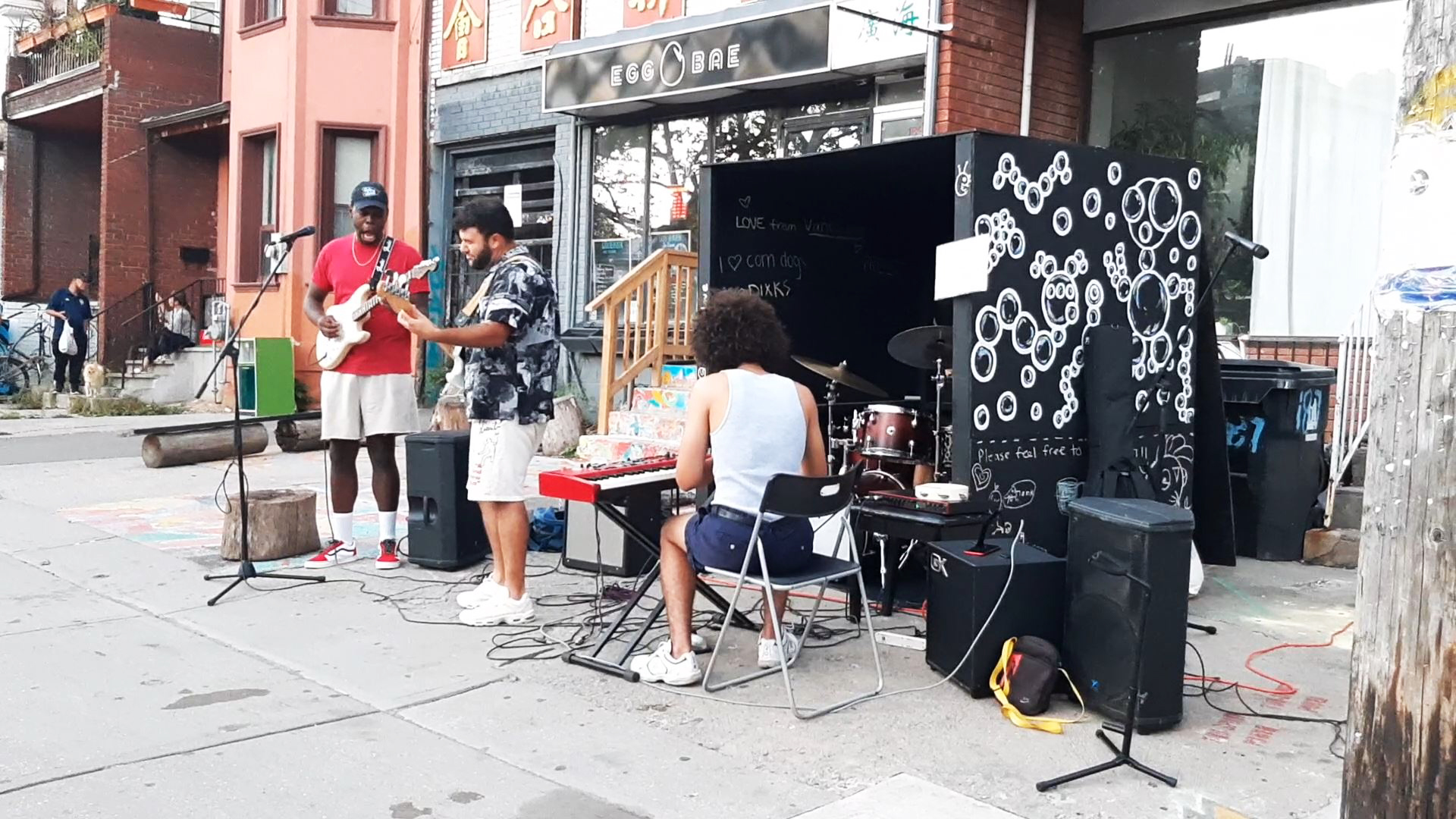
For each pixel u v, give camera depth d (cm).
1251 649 475
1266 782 343
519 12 1184
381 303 577
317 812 318
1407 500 255
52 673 431
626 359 884
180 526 710
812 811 320
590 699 408
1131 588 373
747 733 377
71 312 1639
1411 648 254
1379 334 264
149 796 326
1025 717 389
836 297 702
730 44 925
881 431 545
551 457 985
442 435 591
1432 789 251
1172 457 546
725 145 1016
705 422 413
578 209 1134
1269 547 641
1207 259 580
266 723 383
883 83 880
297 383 1359
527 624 498
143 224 1662
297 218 1346
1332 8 763
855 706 402
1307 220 781
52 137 1942
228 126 1543
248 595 545
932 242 743
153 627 493
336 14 1341
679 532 423
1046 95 854
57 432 1234
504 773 346
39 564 609
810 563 423
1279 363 673
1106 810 322
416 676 431
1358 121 755
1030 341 499
